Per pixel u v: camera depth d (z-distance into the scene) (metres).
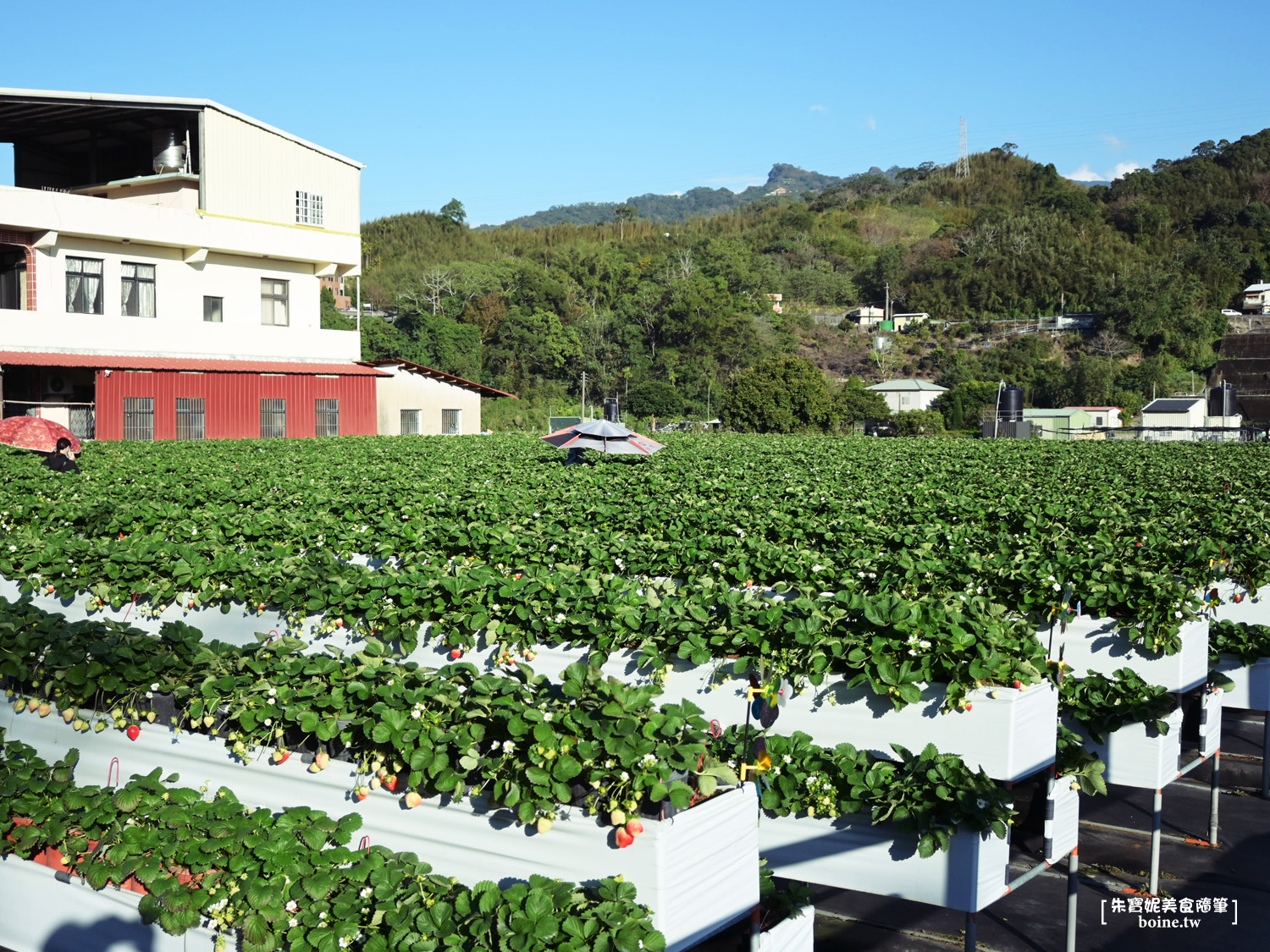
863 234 187.25
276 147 45.62
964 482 21.23
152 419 40.19
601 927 4.84
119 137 44.75
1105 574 8.98
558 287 113.31
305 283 48.00
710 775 5.44
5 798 6.33
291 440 39.28
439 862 5.73
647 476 21.27
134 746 6.81
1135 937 7.54
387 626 9.06
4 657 7.33
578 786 5.50
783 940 6.04
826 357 128.75
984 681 6.91
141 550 10.80
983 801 6.11
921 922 7.82
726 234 185.00
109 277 40.44
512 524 14.52
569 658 8.41
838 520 14.12
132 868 5.64
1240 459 30.67
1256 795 10.23
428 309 109.06
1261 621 10.20
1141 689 8.16
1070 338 131.12
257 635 9.48
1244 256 148.75
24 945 6.21
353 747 6.28
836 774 6.53
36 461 24.45
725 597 8.31
